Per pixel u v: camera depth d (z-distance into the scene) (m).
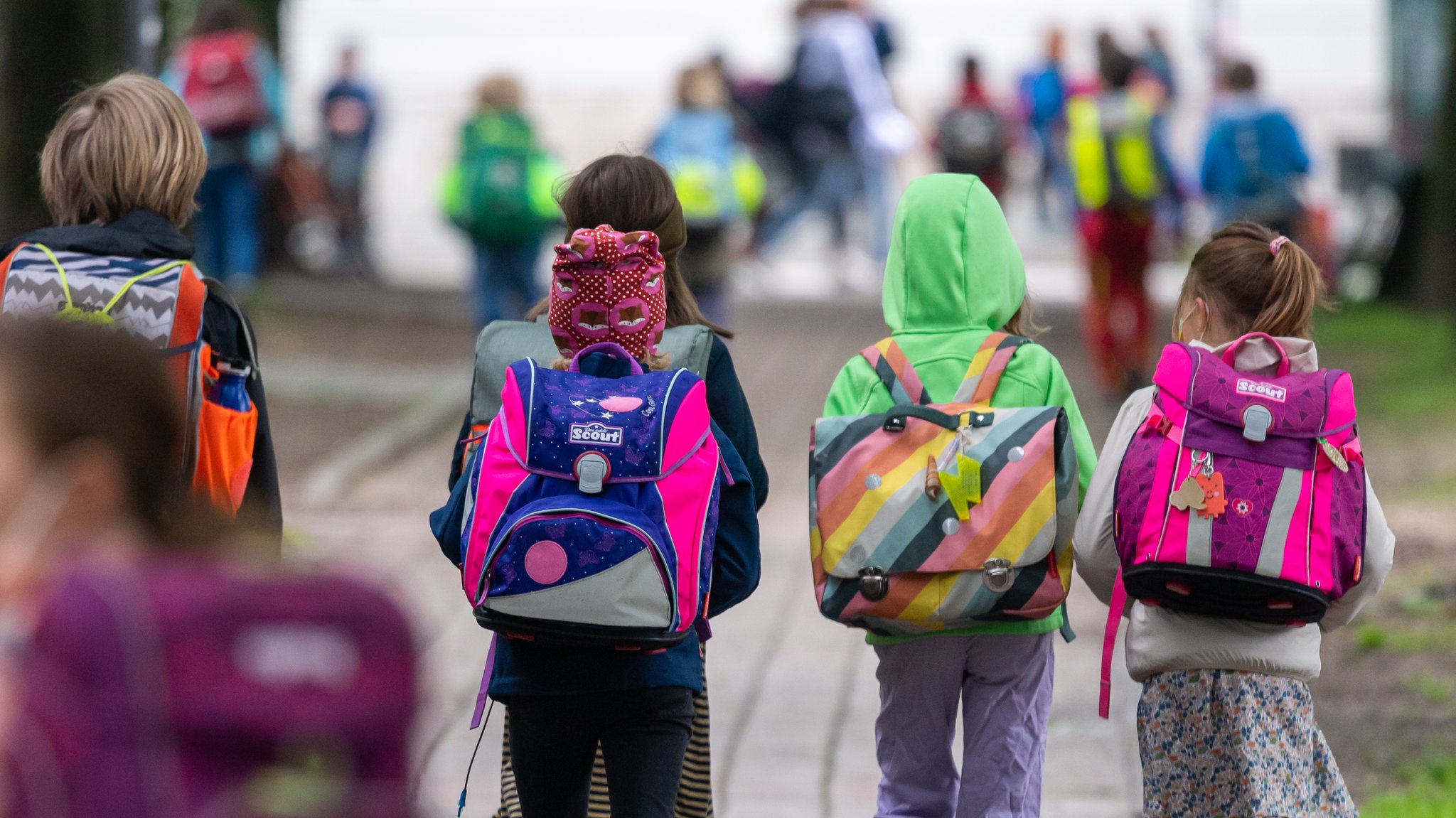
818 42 67.50
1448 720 22.89
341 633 6.52
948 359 15.84
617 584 12.92
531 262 48.03
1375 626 27.19
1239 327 14.78
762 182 67.62
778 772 21.58
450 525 14.10
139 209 14.07
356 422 43.72
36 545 6.99
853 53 67.50
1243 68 51.06
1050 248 79.06
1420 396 45.41
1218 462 13.85
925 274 16.11
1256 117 50.53
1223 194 51.12
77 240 13.77
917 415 15.23
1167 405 14.13
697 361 14.48
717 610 14.11
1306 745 14.41
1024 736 15.50
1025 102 80.81
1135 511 14.04
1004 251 16.30
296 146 81.56
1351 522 13.88
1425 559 30.47
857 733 23.16
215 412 13.77
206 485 13.75
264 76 50.12
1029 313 17.14
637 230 15.03
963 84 71.00
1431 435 41.12
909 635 15.41
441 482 38.91
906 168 90.81
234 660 6.45
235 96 49.66
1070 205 79.62
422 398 46.53
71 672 6.42
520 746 14.09
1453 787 20.38
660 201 15.19
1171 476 13.91
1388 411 44.56
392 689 6.56
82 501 7.02
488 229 46.84
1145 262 45.47
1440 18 61.84
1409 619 27.47
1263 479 13.80
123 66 29.95
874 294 65.56
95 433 7.03
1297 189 50.72
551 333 14.84
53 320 7.25
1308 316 14.77
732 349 53.03
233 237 50.72
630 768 13.73
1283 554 13.70
